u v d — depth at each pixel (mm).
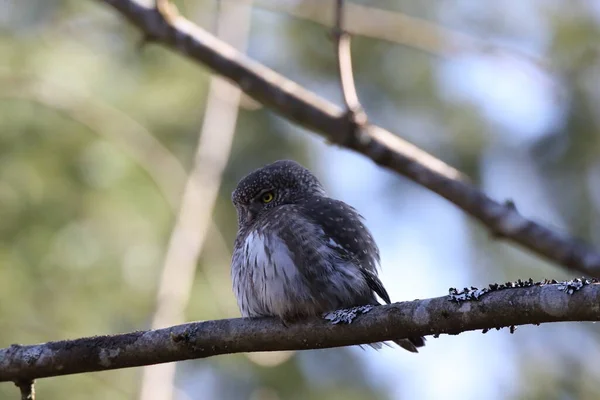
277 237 8375
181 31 10773
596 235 14508
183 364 12883
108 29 13641
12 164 12586
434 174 10328
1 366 7750
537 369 13586
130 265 12461
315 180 9914
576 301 6121
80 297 12320
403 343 8320
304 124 10523
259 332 7520
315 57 15359
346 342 7297
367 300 8492
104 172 12781
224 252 12688
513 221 10008
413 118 14875
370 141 10398
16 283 12211
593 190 14578
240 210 9758
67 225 12539
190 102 13602
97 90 13094
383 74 14992
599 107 14320
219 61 10695
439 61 14812
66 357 7680
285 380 13344
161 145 13078
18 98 12758
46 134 12773
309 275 8266
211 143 11648
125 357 7691
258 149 14492
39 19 13453
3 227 12422
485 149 14750
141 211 12750
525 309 6344
